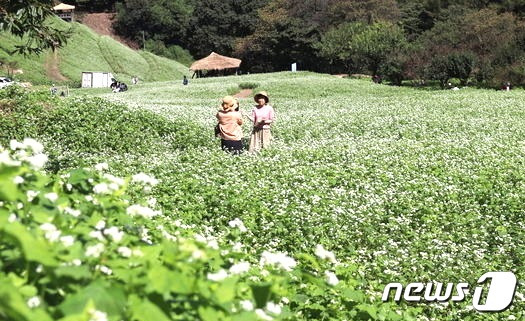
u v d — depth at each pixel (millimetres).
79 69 99938
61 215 4523
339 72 105625
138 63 115125
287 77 72250
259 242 10805
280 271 5262
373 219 12516
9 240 3072
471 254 11016
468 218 12883
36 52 13984
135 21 138500
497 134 24484
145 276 3477
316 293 6191
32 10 12992
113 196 5594
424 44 77500
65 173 7137
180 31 136500
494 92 49969
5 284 2551
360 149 20641
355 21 104375
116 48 116188
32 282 3400
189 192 13492
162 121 24641
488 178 16172
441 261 10555
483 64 64625
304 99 47188
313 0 113125
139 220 5484
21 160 4980
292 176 15602
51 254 3146
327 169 16688
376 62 81750
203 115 30656
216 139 23438
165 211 11266
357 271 8828
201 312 3377
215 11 131500
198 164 17094
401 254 10766
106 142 22031
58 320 2795
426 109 33906
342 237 11289
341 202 13438
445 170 17266
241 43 117000
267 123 20062
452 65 63906
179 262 3688
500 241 11875
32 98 24703
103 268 3887
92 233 4312
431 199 13953
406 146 21266
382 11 109438
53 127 22719
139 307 3025
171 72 117562
